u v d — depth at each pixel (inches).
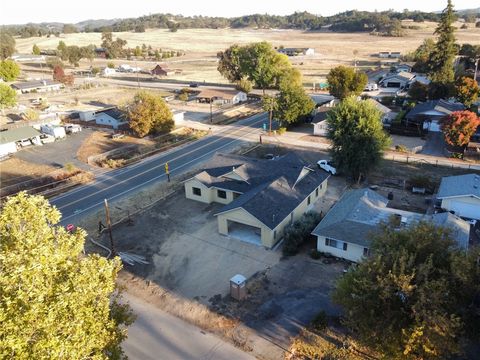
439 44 3336.6
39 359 529.0
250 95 4003.4
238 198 1473.9
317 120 2600.9
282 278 1154.0
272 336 943.7
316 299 1057.5
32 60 7416.3
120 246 1362.0
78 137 2706.7
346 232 1203.9
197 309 1049.5
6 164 2241.6
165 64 6752.0
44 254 596.4
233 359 886.4
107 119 2947.8
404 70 4601.4
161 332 975.6
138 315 1034.7
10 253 585.3
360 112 1705.2
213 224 1482.5
